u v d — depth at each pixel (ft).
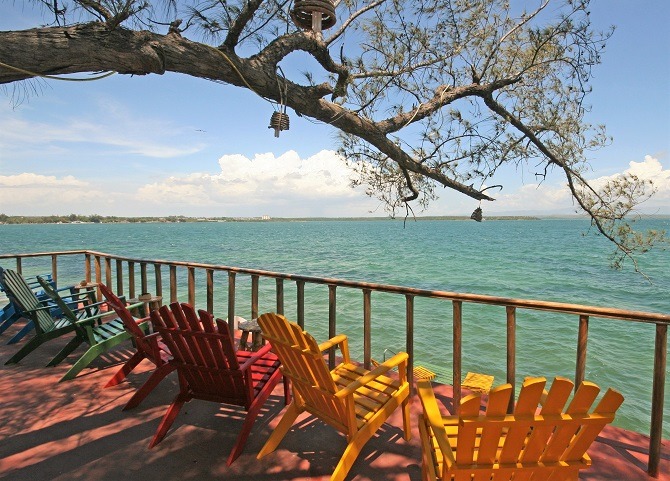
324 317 39.01
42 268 72.84
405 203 15.60
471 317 39.63
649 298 53.11
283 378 12.27
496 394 5.47
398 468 8.61
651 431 8.28
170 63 7.79
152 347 11.21
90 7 7.36
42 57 6.40
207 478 8.20
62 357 13.88
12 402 11.34
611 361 28.73
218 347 8.80
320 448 9.30
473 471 6.01
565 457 6.04
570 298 53.26
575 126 13.46
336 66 10.90
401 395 9.29
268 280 61.21
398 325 36.47
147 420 10.43
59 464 8.59
